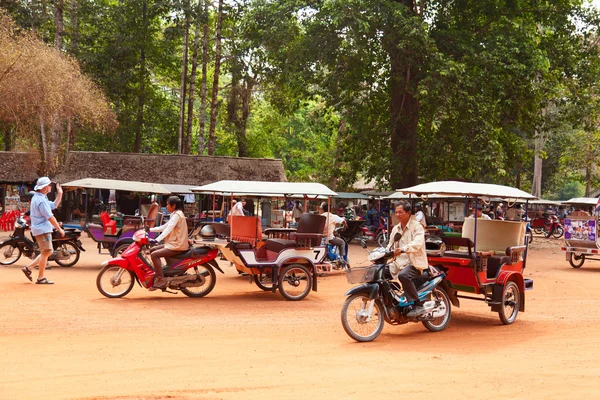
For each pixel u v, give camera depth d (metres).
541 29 35.81
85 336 8.70
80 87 28.36
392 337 9.24
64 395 5.91
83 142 45.22
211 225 13.45
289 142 66.25
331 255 16.98
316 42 27.78
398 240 9.21
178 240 12.03
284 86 33.84
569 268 20.45
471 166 26.83
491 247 11.17
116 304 11.29
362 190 42.22
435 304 9.63
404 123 29.61
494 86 26.97
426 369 7.23
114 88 39.81
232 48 42.53
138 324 9.63
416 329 9.93
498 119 27.42
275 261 12.45
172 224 11.83
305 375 6.87
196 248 12.31
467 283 10.31
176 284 12.09
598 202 24.72
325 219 13.23
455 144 27.59
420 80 27.05
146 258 12.41
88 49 40.03
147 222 16.77
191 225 24.61
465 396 6.13
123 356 7.61
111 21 41.59
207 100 50.66
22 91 25.33
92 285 13.48
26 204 34.00
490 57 26.41
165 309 10.98
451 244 10.38
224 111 52.28
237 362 7.45
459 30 28.72
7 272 15.05
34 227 13.12
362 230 27.75
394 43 26.62
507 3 29.41
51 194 29.27
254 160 34.62
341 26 26.52
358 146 31.50
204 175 32.78
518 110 28.69
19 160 35.03
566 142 53.38
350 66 28.31
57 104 26.66
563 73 31.75
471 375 6.98
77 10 39.62
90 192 28.83
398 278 9.14
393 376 6.86
